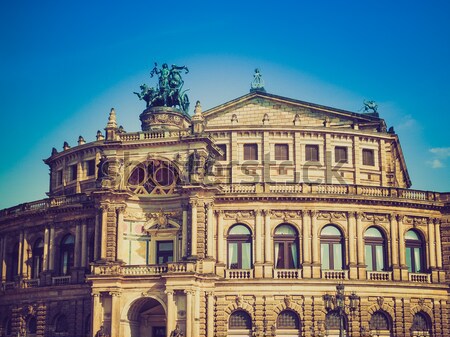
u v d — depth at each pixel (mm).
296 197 81438
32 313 88750
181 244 80250
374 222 83438
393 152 98125
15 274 95375
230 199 81625
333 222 82312
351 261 81250
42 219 91188
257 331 78000
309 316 78688
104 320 76312
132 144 82500
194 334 74062
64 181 99062
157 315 80438
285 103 97562
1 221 96188
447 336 83438
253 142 91688
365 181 93562
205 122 94688
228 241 81812
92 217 86688
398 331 80562
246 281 79125
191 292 74188
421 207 85500
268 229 81000
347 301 79625
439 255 85438
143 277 76250
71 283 85750
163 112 88938
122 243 80188
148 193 83125
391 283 81125
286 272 79938
